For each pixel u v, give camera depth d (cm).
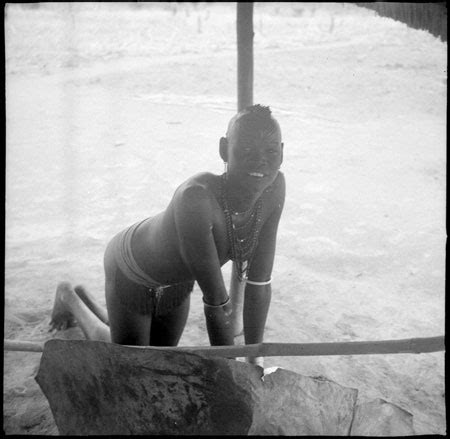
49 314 371
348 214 560
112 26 1727
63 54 1481
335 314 373
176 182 655
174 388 203
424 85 1177
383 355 328
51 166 707
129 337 240
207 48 1592
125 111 1014
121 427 200
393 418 218
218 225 198
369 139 845
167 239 207
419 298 399
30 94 1153
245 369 206
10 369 304
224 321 210
